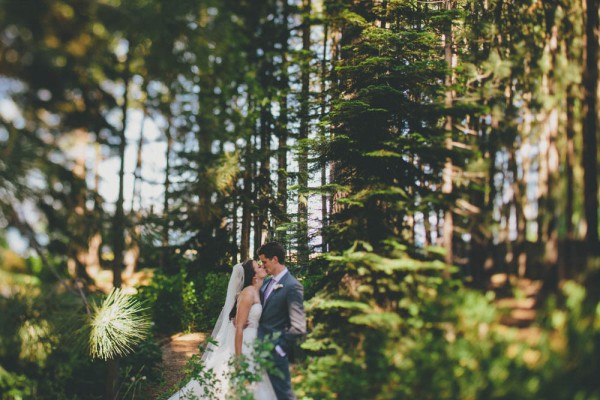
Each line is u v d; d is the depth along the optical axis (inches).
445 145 149.9
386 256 148.3
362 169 169.8
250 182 201.5
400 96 169.2
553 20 139.5
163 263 318.0
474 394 94.3
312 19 209.0
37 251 115.8
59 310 125.6
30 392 121.4
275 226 222.7
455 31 186.5
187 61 127.7
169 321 307.7
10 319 116.2
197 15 127.6
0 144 105.4
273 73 201.6
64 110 109.7
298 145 185.2
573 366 87.7
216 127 143.7
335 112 173.9
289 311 140.6
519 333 99.8
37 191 112.5
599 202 110.9
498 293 116.3
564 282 106.0
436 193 147.4
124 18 112.4
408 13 194.5
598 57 125.1
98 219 125.1
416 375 106.6
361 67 179.9
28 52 96.8
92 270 179.5
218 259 233.3
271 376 135.6
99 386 161.8
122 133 124.0
